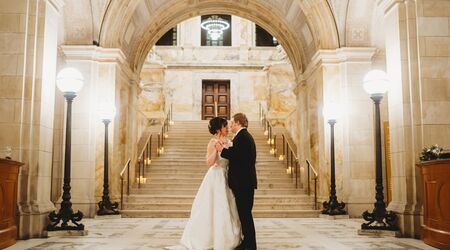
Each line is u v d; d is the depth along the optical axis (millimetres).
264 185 14820
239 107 25500
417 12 8125
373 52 12281
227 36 26375
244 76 25703
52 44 8398
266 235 8242
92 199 11883
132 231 8820
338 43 12508
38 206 7703
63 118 12547
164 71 24672
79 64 12242
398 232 7875
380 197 8320
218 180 6176
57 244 7031
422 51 8047
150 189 14219
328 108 11586
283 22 15406
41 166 7895
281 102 23516
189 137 18984
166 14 15820
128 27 13727
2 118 7676
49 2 8219
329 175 12297
